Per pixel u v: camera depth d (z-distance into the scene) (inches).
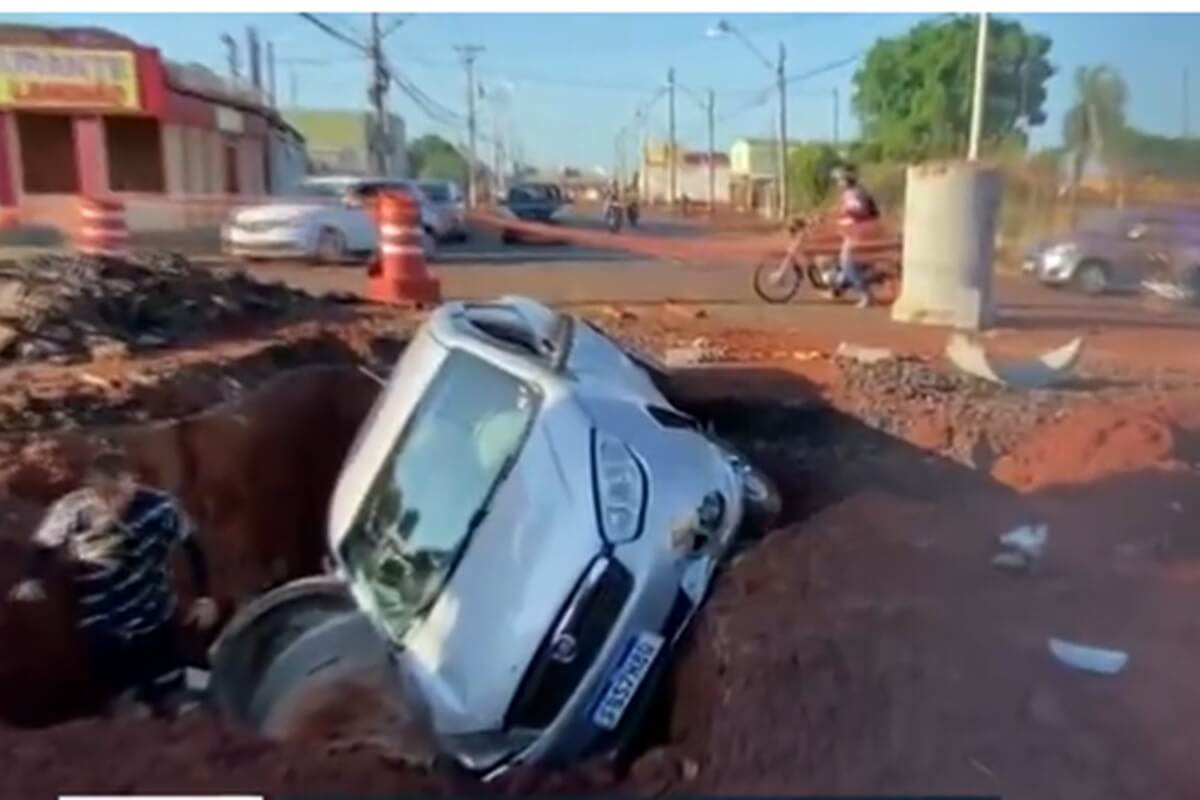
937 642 159.0
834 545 194.1
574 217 1857.8
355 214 839.1
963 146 1352.1
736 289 711.1
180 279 449.4
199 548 262.8
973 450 306.7
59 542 219.1
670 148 3221.0
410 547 173.2
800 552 189.3
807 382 364.2
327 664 168.6
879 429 326.6
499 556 164.7
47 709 210.4
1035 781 129.8
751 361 408.5
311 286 671.8
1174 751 137.9
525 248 1077.1
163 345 374.9
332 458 354.9
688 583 169.6
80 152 1013.8
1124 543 215.2
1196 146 946.1
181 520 236.7
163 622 223.0
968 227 548.7
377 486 186.9
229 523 303.0
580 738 158.1
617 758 154.9
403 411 193.5
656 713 162.6
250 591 294.0
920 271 561.0
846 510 222.7
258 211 827.4
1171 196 880.9
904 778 128.3
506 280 758.5
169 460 289.0
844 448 312.7
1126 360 441.1
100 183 1023.6
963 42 1396.4
